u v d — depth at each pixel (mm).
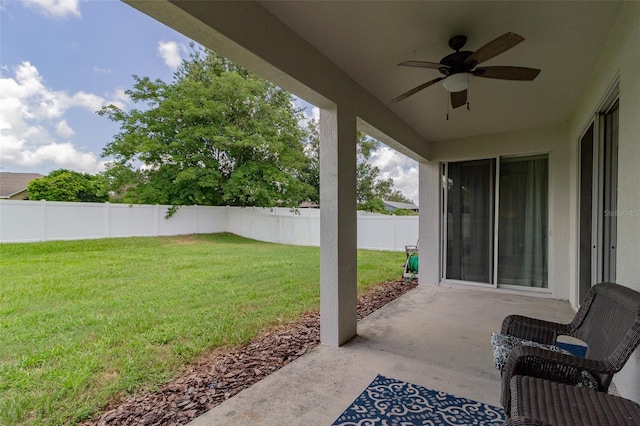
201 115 12180
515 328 2221
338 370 2635
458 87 2574
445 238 5973
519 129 5172
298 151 14406
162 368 2654
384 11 2275
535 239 5312
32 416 2031
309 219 12211
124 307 4344
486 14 2295
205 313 4109
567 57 2879
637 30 1960
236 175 12672
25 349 3012
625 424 1239
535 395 1421
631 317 1606
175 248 10305
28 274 6305
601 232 3191
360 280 6234
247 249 10508
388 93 3740
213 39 2020
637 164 1940
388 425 1937
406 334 3471
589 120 3473
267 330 3588
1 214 9320
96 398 2229
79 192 15156
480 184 5676
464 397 2236
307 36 2611
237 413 2057
